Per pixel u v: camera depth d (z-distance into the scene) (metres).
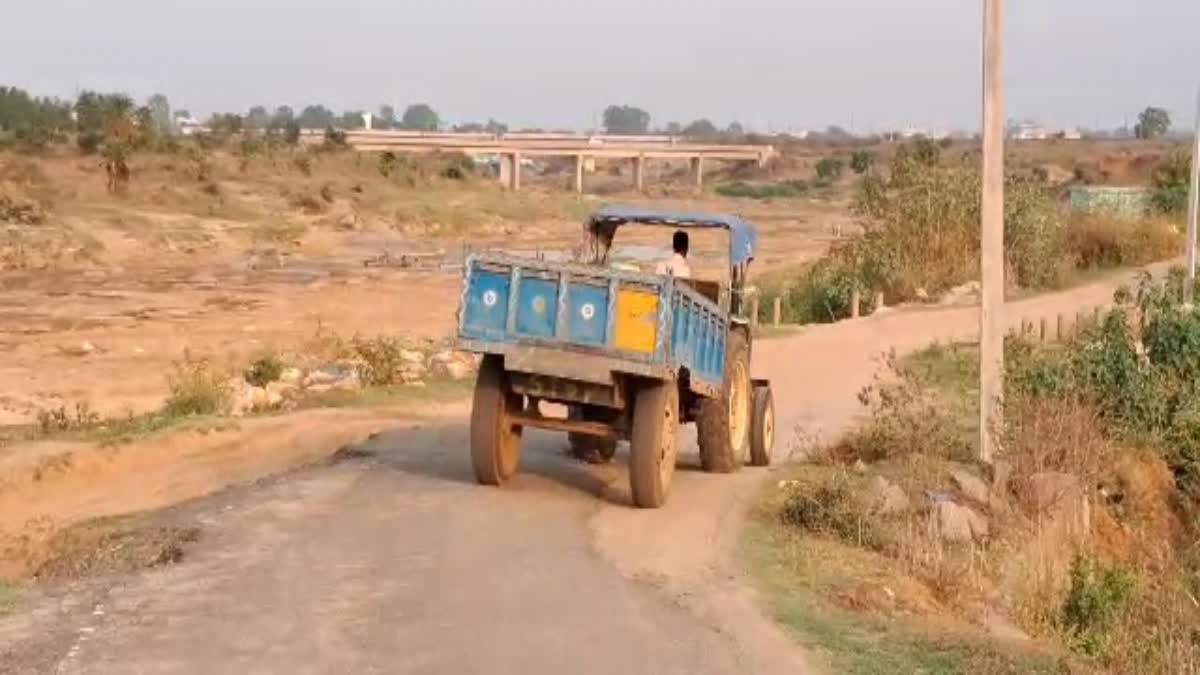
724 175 175.50
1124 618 13.89
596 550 12.72
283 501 14.23
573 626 10.39
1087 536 15.93
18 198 62.38
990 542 14.15
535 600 11.01
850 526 14.13
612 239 17.22
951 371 28.36
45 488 16.62
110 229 62.41
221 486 16.48
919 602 12.04
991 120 16.73
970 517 14.37
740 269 17.17
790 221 106.50
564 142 137.25
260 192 80.00
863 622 11.11
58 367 31.78
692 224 16.84
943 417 19.75
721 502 15.16
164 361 32.75
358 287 50.88
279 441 19.27
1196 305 23.53
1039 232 47.00
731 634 10.45
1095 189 73.88
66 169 71.56
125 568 11.83
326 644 9.69
